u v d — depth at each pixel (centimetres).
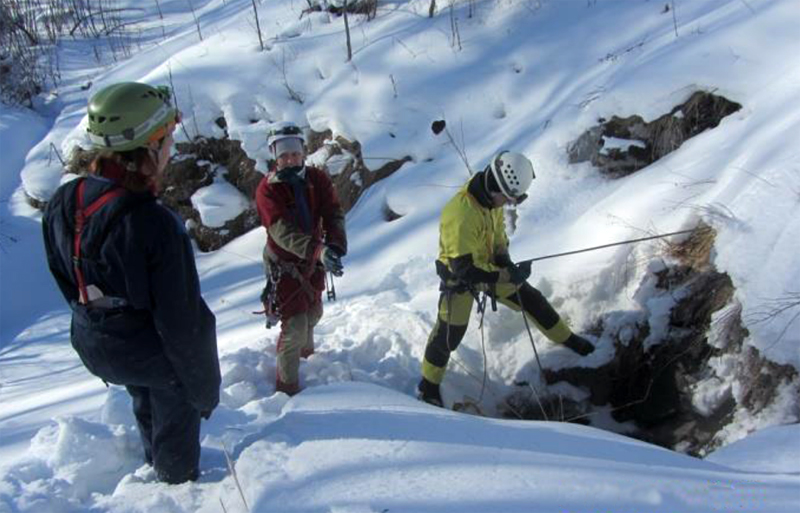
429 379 421
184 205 741
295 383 420
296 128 392
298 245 384
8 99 959
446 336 408
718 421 383
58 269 267
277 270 408
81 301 262
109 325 259
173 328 255
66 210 252
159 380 271
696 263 416
